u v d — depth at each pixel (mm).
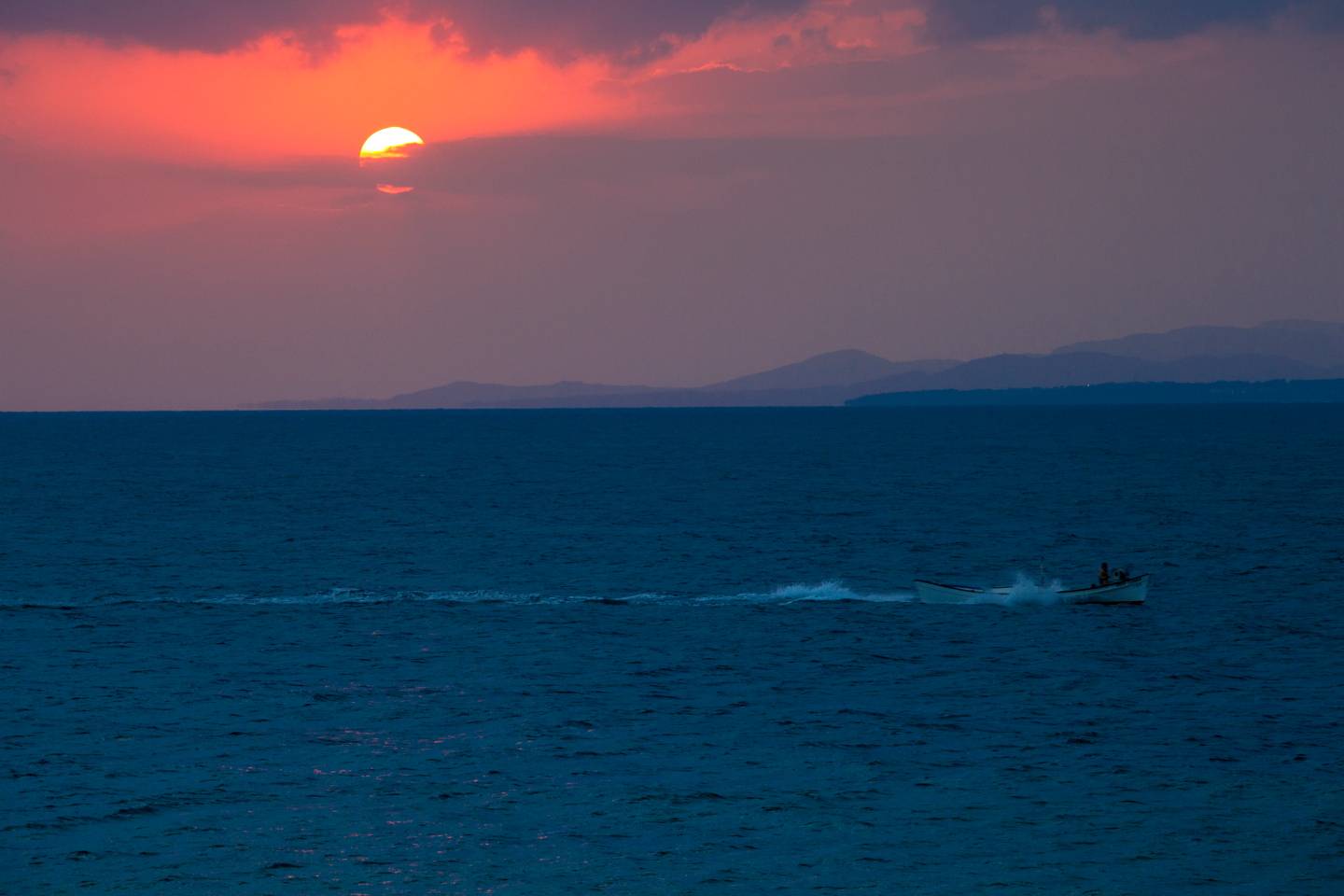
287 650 133000
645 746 97375
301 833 78812
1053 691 114875
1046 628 144000
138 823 80250
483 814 82500
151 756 94125
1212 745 97188
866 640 137625
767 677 120875
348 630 143625
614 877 72688
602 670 123625
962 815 82312
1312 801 84250
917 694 113688
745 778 89625
